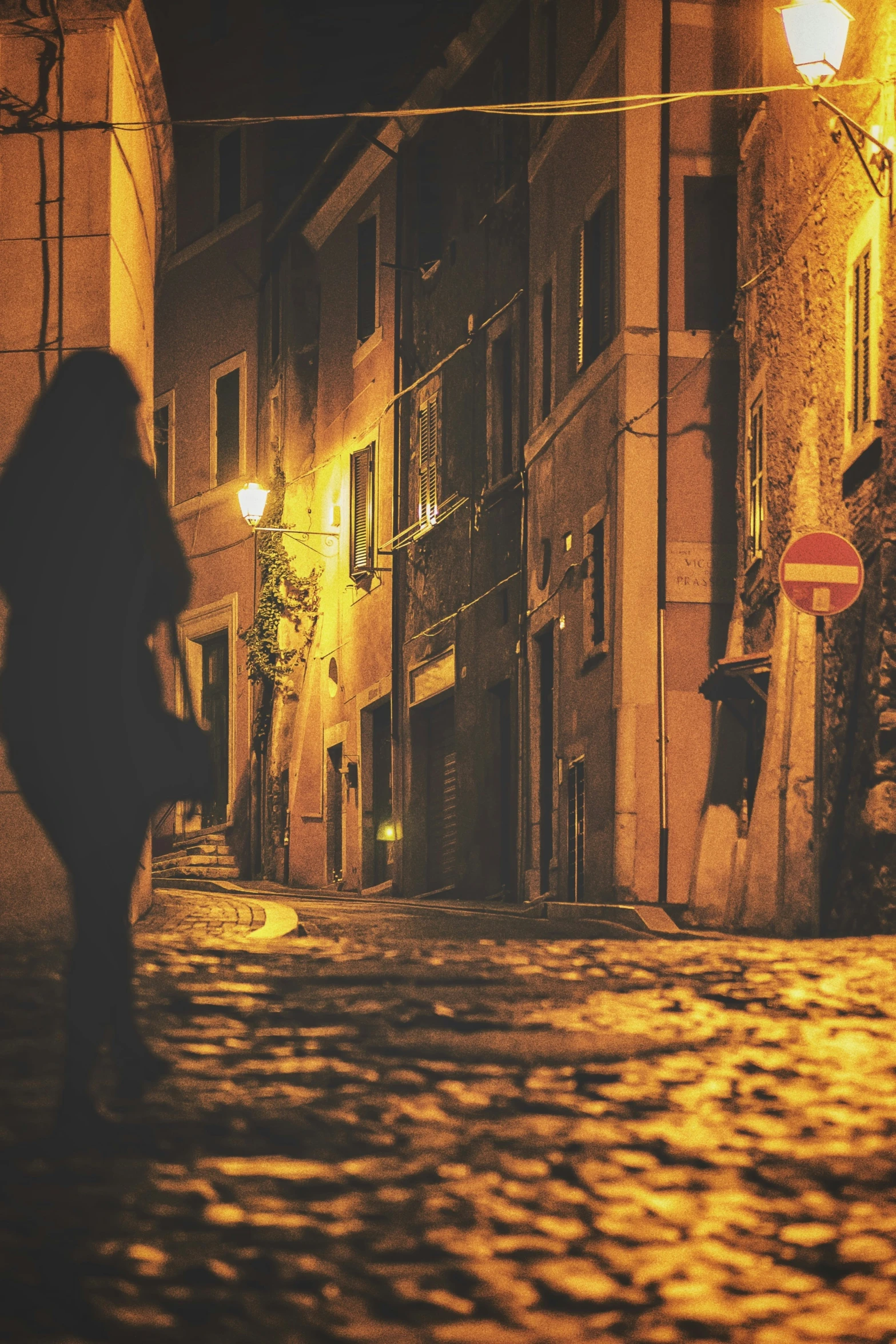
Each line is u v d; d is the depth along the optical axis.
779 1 16.11
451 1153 4.81
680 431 18.00
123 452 4.68
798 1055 6.14
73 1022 4.57
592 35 19.89
